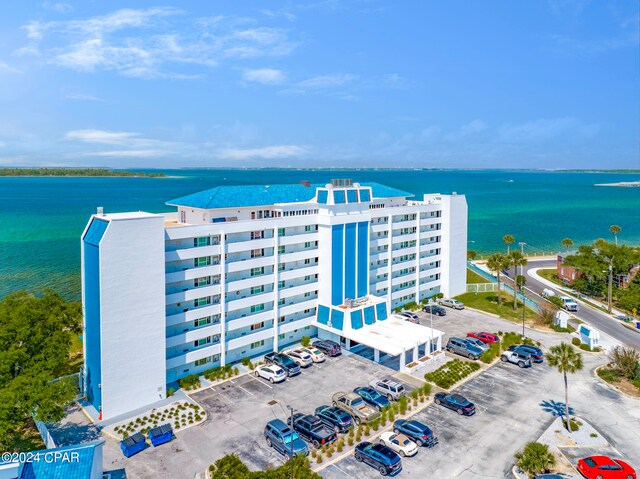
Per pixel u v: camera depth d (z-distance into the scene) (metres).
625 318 87.38
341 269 73.56
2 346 47.59
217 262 61.31
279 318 69.62
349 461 42.62
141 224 51.56
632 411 52.03
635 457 43.44
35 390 42.56
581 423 49.28
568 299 95.56
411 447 43.28
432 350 69.94
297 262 71.69
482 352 67.06
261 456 43.38
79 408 52.62
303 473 38.66
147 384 53.25
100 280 49.00
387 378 60.25
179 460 42.72
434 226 97.38
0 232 188.38
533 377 60.91
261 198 71.62
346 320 68.75
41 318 52.78
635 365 59.19
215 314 60.97
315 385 58.19
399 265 88.56
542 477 39.00
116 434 47.25
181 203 69.81
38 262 139.62
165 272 56.69
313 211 74.00
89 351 52.88
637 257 99.75
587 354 69.12
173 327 58.16
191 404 53.38
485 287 105.62
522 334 76.50
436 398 53.66
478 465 42.03
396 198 95.31
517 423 49.38
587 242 188.75
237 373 61.34
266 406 52.88
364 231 77.44
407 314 82.00
